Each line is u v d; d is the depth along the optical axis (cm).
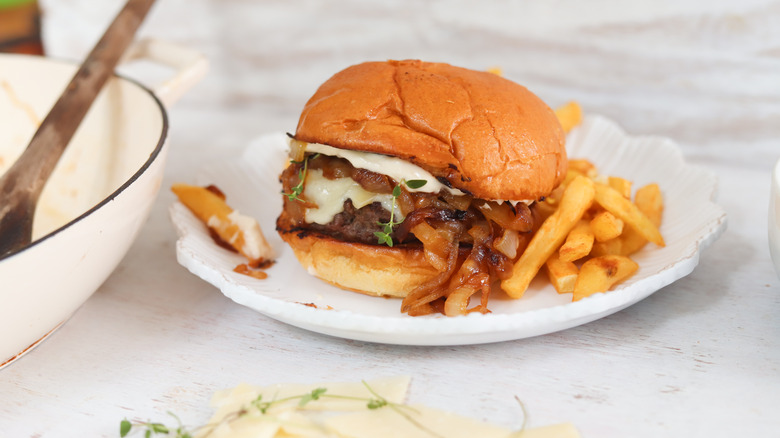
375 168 42
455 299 42
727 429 38
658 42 57
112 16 67
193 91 68
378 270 43
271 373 41
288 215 46
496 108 43
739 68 56
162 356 42
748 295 45
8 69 50
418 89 42
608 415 38
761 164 57
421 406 39
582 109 60
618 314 44
